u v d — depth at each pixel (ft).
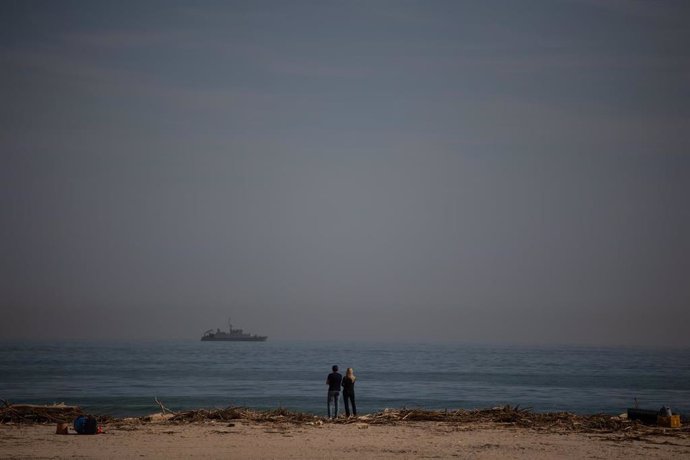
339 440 186.80
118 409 407.85
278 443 180.96
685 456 164.25
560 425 217.56
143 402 456.86
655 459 160.04
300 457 160.66
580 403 475.31
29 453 162.61
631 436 196.03
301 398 498.69
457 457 161.79
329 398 237.66
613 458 161.27
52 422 223.10
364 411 407.85
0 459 154.61
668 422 213.25
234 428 209.77
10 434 194.70
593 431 205.87
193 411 240.32
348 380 239.09
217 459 157.07
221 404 445.78
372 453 166.71
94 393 541.75
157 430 204.64
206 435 195.00
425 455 164.25
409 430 207.62
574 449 173.68
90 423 195.93
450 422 226.17
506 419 229.25
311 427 213.05
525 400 499.51
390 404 458.91
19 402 447.83
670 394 568.00
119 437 190.29
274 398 497.46
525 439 189.88
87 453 163.32
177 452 166.20
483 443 182.70
